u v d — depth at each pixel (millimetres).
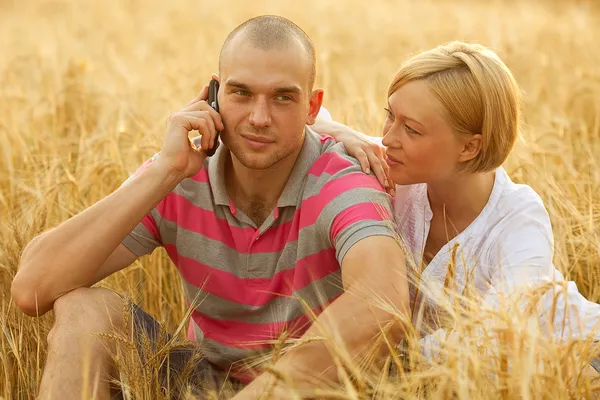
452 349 2963
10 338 4316
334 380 3393
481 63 3689
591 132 8234
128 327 3461
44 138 7484
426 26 17719
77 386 3355
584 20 18516
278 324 3812
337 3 24344
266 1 24438
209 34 16266
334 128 4172
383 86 10789
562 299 3791
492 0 28672
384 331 3148
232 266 3850
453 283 3426
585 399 3203
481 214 3914
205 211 3867
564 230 5078
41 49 14117
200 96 3965
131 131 7293
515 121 3801
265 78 3535
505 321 2908
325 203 3631
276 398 3129
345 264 3469
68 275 3633
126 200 3662
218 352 3990
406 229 4047
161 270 5145
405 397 3061
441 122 3652
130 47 14992
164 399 3455
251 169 3721
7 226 5152
